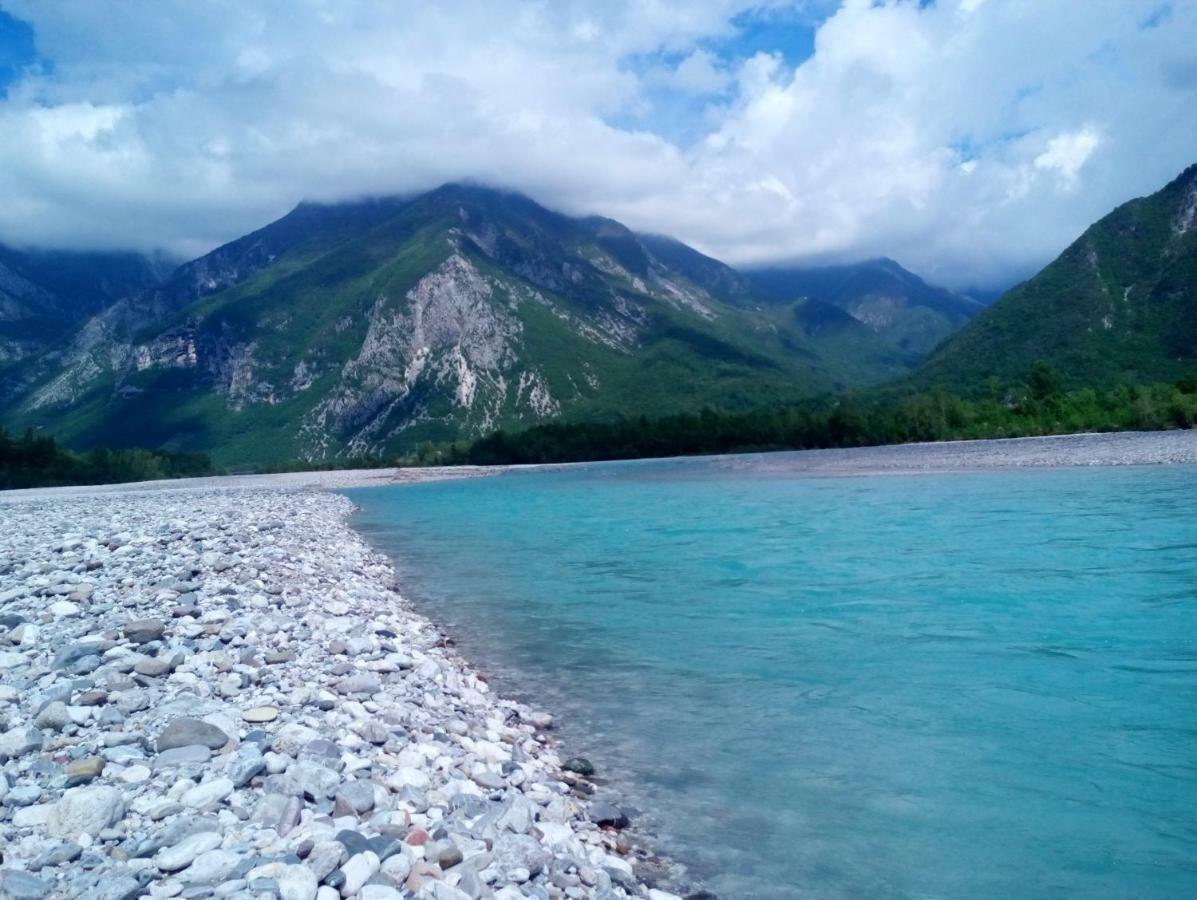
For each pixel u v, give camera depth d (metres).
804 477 54.62
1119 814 7.88
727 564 21.73
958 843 7.42
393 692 10.62
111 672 9.96
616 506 40.94
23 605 13.73
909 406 104.12
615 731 10.30
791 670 12.52
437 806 7.18
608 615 16.52
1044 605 15.74
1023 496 34.12
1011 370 154.88
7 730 8.21
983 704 10.80
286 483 80.56
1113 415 86.88
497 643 14.59
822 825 7.81
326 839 6.08
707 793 8.52
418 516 40.53
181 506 37.88
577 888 6.14
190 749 7.70
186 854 5.73
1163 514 26.81
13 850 5.79
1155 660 12.34
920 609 15.83
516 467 102.88
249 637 12.41
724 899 6.57
